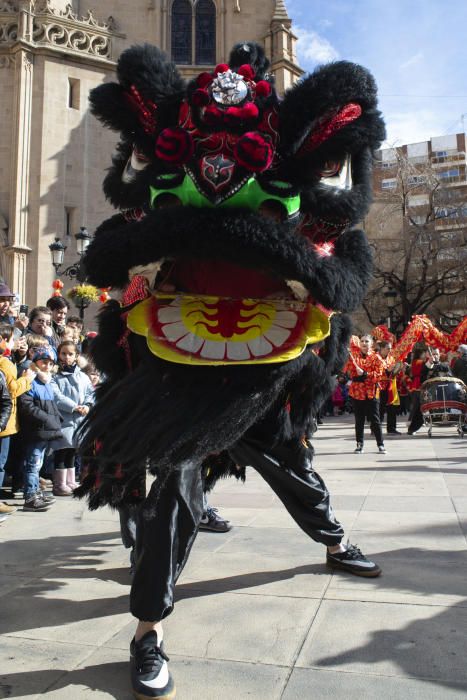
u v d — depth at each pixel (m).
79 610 3.19
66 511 5.81
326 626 2.86
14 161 25.83
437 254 28.73
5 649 2.74
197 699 2.28
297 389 2.82
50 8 26.52
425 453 9.59
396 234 29.42
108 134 27.39
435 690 2.29
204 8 29.50
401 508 5.40
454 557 3.91
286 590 3.34
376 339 13.11
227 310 2.64
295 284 2.62
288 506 3.48
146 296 2.78
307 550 4.11
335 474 7.52
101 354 2.93
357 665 2.49
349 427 15.58
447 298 30.53
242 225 2.42
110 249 2.57
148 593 2.41
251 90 2.66
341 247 2.86
